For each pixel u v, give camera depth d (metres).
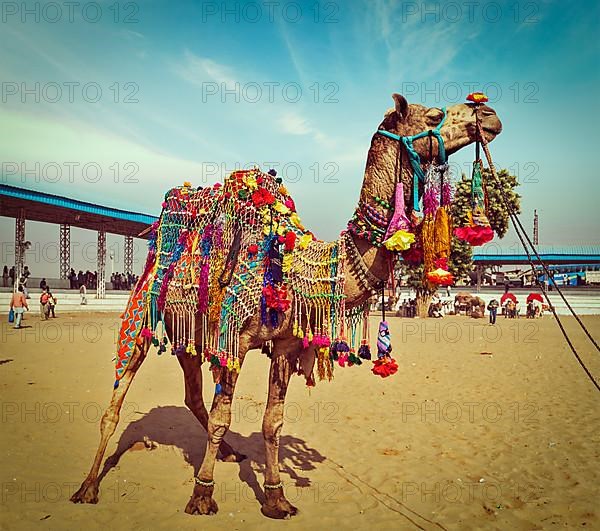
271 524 4.45
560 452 6.41
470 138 4.31
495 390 10.11
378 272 4.48
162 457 6.02
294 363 4.83
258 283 4.56
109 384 9.73
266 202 4.73
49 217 30.27
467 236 4.11
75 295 29.88
